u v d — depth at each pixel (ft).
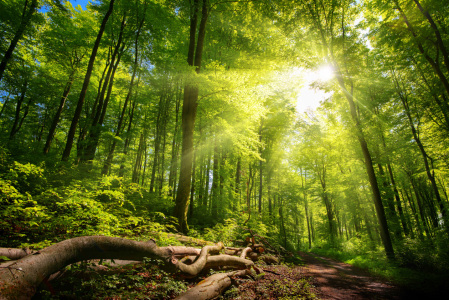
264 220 52.70
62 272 10.30
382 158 52.31
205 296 12.01
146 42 50.14
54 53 46.78
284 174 88.07
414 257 28.94
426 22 32.48
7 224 12.20
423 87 44.86
